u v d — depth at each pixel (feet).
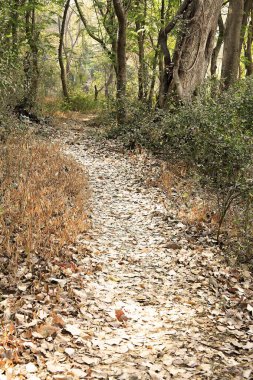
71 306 15.25
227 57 49.21
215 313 15.58
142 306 16.01
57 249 19.15
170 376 11.69
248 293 17.31
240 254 20.74
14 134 36.65
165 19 58.70
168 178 31.58
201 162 32.37
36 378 10.97
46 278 16.92
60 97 79.20
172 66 45.70
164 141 38.88
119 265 19.39
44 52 63.26
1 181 25.68
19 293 15.78
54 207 23.56
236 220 22.66
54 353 12.37
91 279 17.67
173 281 18.16
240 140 27.53
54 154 34.35
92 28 65.51
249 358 12.70
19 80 40.88
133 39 63.36
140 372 11.78
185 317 15.29
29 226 20.47
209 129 30.60
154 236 22.82
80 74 108.47
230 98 33.83
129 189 30.27
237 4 48.19
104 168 35.55
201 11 44.73
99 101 82.12
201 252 20.85
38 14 75.82
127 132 43.29
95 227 23.41
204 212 25.27
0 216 20.76
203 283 17.93
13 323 13.47
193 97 43.04
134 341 13.57
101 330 14.12
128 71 72.23
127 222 24.64
